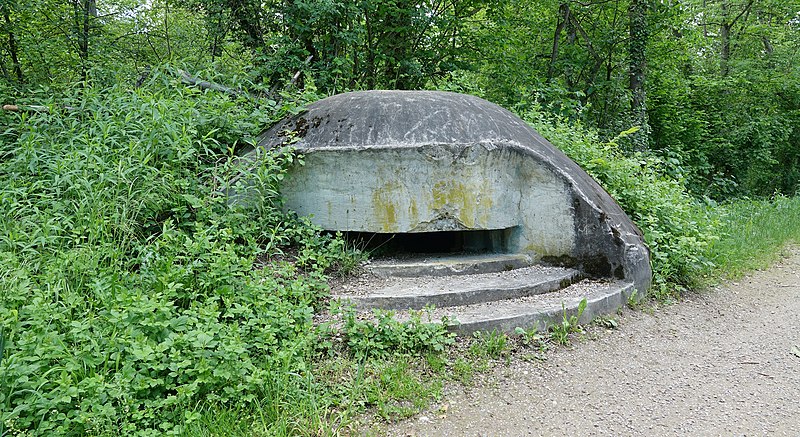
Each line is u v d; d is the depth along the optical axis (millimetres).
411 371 3318
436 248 5535
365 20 10234
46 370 2672
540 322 3938
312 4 8578
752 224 8258
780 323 4629
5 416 2332
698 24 18391
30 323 2896
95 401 2471
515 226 4996
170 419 2580
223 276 3529
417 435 2793
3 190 4188
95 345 2707
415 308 4027
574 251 4820
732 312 4863
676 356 3875
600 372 3564
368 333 3477
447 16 10836
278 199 4902
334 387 3043
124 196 4234
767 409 3166
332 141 4766
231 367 2758
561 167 4871
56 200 4215
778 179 16797
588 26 13234
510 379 3381
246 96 5863
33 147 4699
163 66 5918
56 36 8836
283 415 2705
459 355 3541
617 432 2900
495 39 11281
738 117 15414
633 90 11984
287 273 3824
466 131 4750
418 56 10828
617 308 4469
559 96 10484
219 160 4992
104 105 5281
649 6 11953
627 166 6348
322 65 9039
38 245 3791
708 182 14617
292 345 3100
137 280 3527
